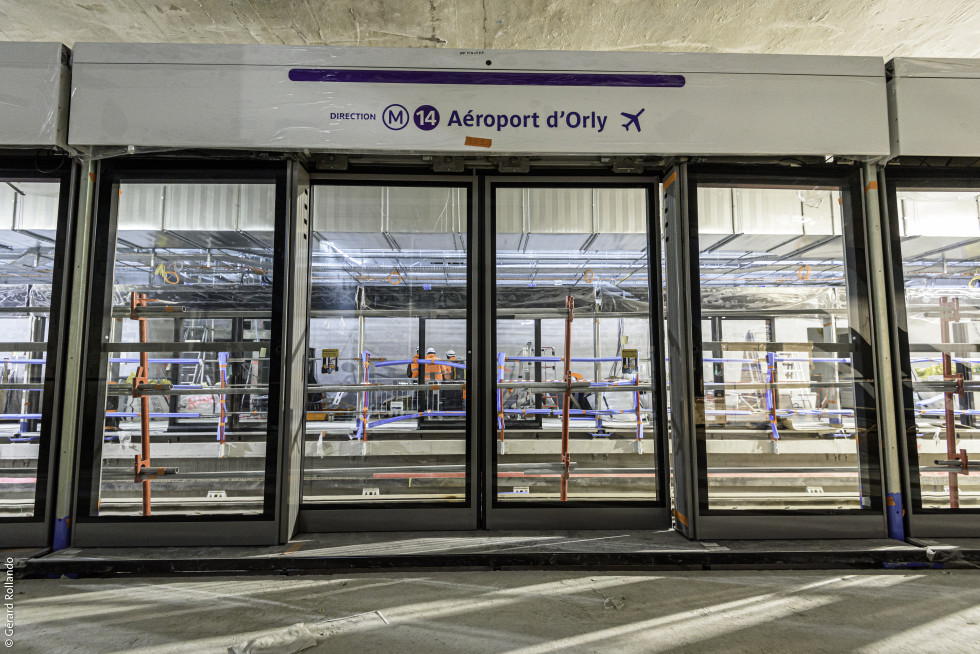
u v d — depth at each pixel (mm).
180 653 1572
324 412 4652
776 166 2609
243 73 2436
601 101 2506
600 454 4570
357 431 4680
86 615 1817
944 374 2805
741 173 2596
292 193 2523
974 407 4902
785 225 4590
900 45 3502
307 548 2305
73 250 2479
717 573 2201
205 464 4188
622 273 5684
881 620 1789
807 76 2516
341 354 6000
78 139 2365
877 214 2586
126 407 5094
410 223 4531
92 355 2418
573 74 2512
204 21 3271
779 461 4594
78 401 2404
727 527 2428
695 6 3174
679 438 2547
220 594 1993
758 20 3291
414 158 2635
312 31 3391
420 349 5672
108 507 3279
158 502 3453
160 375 5137
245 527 2367
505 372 5738
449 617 1806
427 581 2115
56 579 2143
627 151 2498
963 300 5008
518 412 4609
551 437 5285
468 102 2492
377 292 5648
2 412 4605
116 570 2162
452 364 4480
